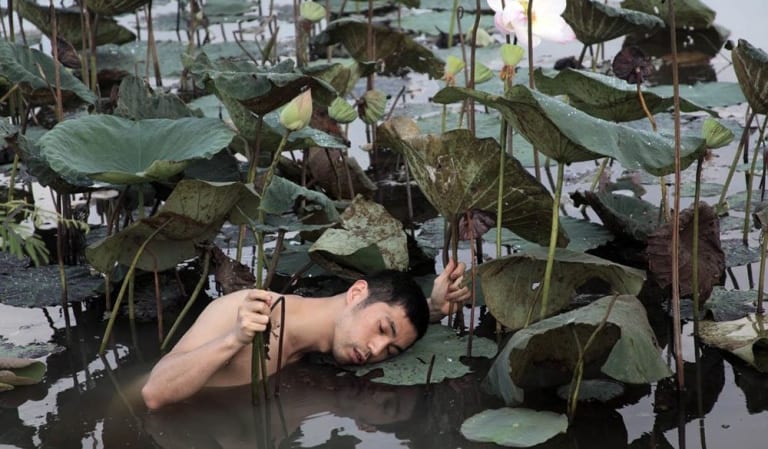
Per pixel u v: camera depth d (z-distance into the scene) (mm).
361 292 3393
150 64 6695
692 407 3000
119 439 2918
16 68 4230
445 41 7137
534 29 3666
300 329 3383
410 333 3363
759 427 2871
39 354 3422
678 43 6824
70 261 4141
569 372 3170
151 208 4531
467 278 3572
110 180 3416
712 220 3510
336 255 3746
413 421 2971
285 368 3350
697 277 3426
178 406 3098
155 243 3484
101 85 6035
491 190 3396
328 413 3039
